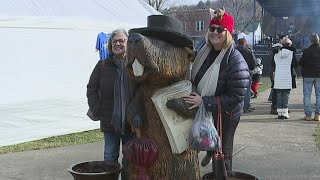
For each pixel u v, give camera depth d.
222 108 3.09
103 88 4.08
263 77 21.73
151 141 2.95
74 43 7.65
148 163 2.95
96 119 4.22
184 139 3.03
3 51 6.65
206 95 3.15
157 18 3.03
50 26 7.23
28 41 6.97
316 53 8.73
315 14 23.09
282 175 5.17
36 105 7.09
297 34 23.70
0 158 6.04
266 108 10.98
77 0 8.22
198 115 3.02
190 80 3.29
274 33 24.33
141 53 2.70
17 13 6.81
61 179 5.11
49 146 6.75
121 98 3.75
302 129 8.06
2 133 6.72
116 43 4.01
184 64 3.01
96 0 8.63
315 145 6.75
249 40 32.91
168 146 3.01
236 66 3.11
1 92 6.65
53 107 7.36
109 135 4.17
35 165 5.70
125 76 3.75
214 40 3.16
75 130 7.78
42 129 7.25
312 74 8.85
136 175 3.05
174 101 2.95
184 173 3.05
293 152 6.29
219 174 3.09
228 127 3.35
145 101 3.04
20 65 6.88
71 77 7.64
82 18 7.79
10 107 6.74
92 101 4.16
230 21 3.16
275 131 7.88
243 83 3.11
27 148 6.60
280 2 22.66
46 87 7.25
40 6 7.31
